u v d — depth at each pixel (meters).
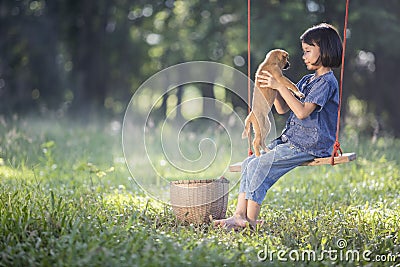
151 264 6.34
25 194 9.33
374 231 8.02
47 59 34.59
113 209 9.19
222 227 8.33
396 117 26.39
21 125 18.19
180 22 34.66
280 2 25.89
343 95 26.30
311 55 8.42
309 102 8.21
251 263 6.68
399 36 24.36
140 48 36.19
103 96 34.03
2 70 34.62
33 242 7.04
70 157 14.50
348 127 16.50
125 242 7.08
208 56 31.23
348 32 24.61
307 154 8.28
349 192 11.18
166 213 9.14
